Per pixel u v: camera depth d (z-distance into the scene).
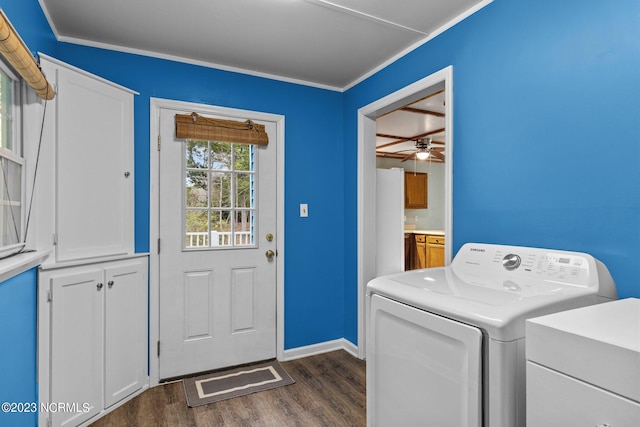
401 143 5.70
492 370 1.00
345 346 3.04
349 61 2.57
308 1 1.84
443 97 3.48
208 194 2.60
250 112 2.71
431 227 7.07
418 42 2.26
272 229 2.82
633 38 1.25
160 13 1.94
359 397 2.23
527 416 0.95
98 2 1.83
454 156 2.00
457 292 1.25
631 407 0.73
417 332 1.25
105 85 2.06
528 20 1.60
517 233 1.65
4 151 1.36
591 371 0.80
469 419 1.05
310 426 1.92
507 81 1.70
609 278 1.29
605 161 1.33
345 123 3.08
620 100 1.29
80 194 1.91
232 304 2.67
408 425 1.29
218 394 2.26
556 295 1.17
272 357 2.81
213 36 2.21
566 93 1.46
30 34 1.62
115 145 2.13
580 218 1.41
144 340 2.31
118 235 2.15
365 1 1.84
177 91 2.47
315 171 2.98
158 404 2.14
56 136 1.78
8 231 1.45
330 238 3.04
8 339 1.30
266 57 2.50
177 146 2.49
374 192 2.91
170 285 2.46
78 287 1.87
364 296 2.86
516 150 1.66
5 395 1.27
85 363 1.90
